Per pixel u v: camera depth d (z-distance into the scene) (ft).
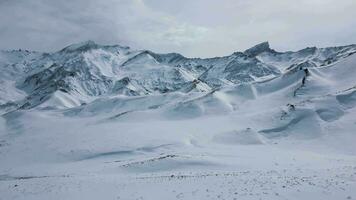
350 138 206.90
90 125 405.39
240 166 138.21
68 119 546.26
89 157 239.30
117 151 241.96
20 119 558.97
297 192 72.90
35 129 451.12
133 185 96.58
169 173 127.75
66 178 123.34
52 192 96.37
